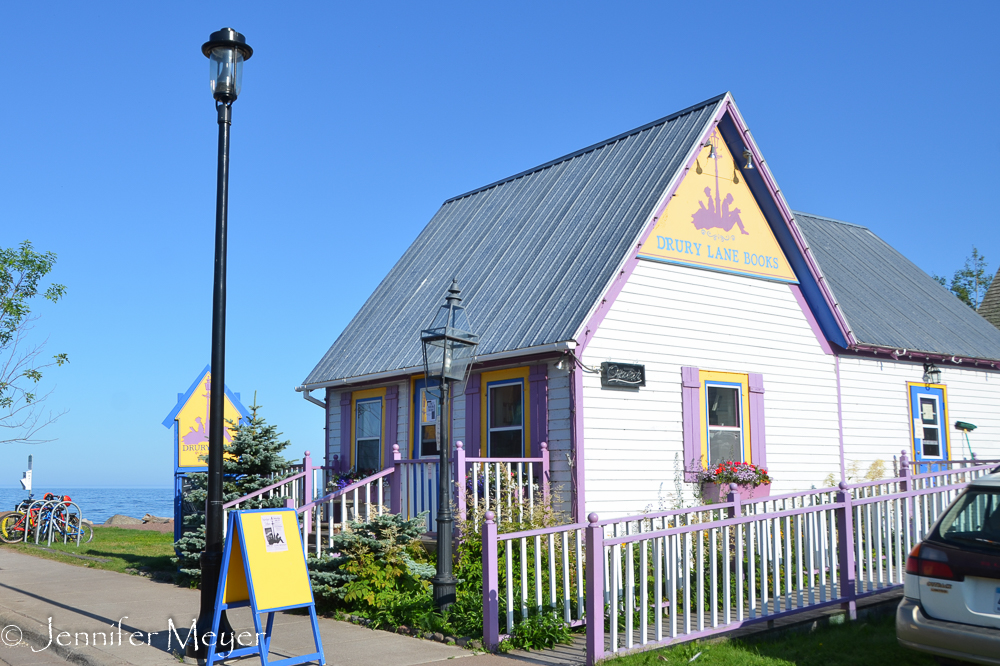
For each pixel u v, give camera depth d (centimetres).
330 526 1123
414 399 1487
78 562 1582
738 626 810
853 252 2048
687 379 1330
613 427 1230
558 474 1203
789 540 870
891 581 932
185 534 1305
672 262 1346
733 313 1423
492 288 1460
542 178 1733
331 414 1705
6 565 1537
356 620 977
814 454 1492
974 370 1820
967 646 629
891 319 1745
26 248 1656
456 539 1094
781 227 1508
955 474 1178
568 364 1209
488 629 816
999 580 626
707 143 1423
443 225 1898
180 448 1631
